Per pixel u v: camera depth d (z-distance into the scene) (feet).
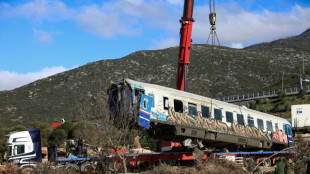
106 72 480.23
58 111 348.59
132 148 84.84
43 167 60.39
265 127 96.37
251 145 91.15
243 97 270.05
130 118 66.85
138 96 68.44
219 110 84.07
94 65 510.17
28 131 69.21
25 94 432.66
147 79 467.11
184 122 75.41
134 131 78.38
